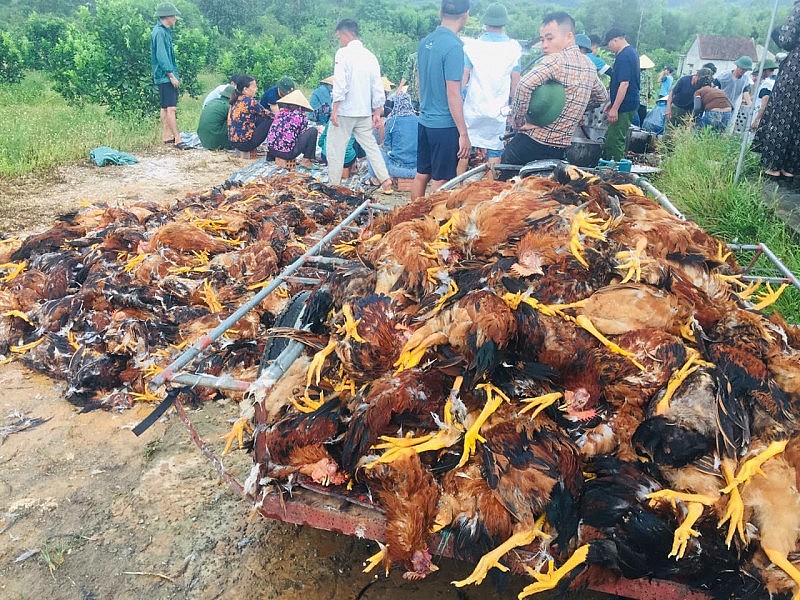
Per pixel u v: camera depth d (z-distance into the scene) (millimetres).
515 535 2375
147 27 15930
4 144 11727
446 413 2619
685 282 3215
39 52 24109
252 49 25141
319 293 3521
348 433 2695
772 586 2256
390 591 3189
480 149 9156
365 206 5723
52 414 4574
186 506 3742
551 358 2826
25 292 5570
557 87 7285
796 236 6793
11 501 3732
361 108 9672
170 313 5109
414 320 3012
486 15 8773
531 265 3109
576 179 4121
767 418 2615
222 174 11859
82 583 3219
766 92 11805
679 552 2316
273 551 3434
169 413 4605
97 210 7098
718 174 8492
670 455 2484
